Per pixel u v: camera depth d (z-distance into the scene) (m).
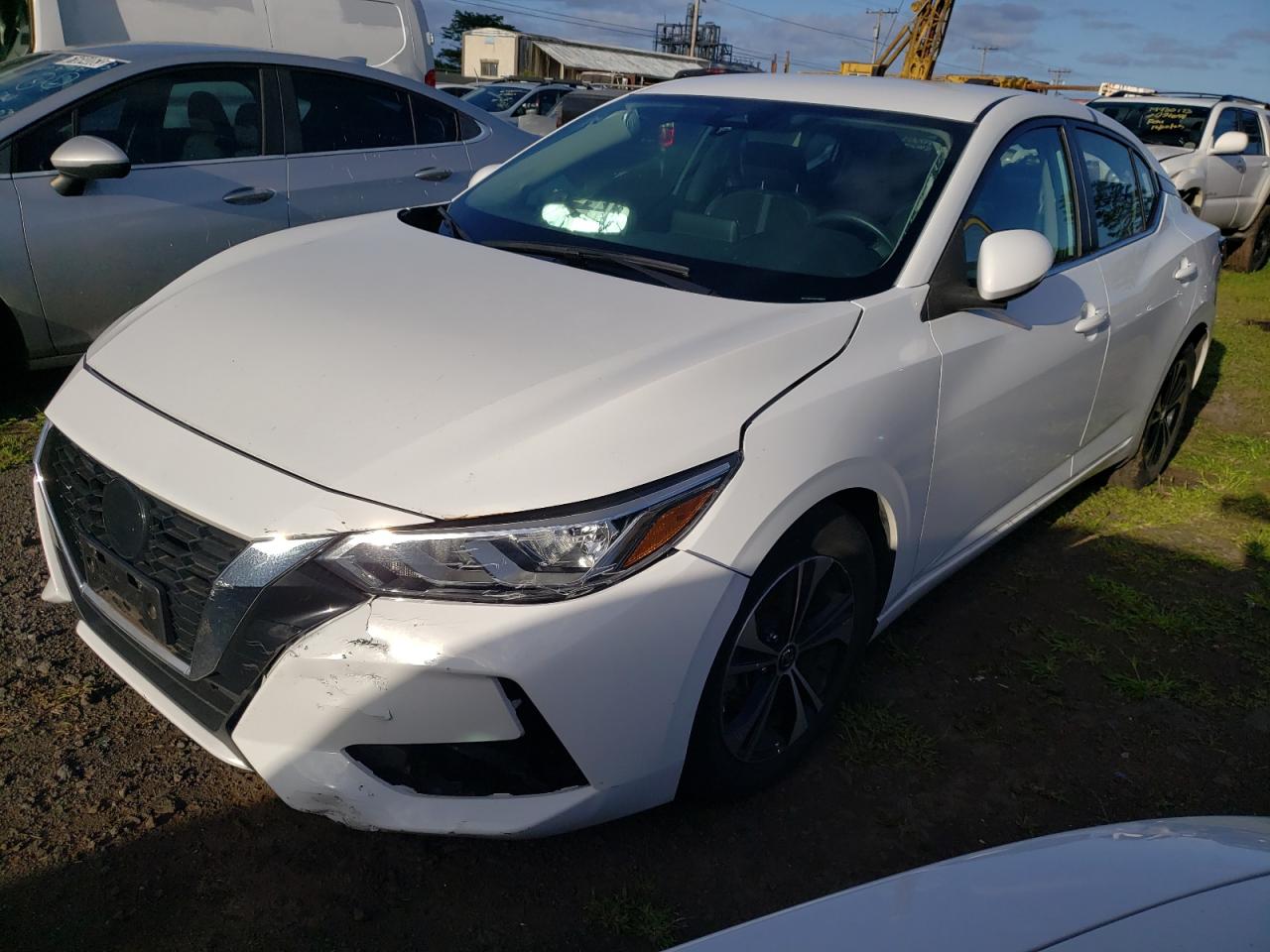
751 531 2.02
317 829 2.21
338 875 2.09
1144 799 2.58
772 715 2.38
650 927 2.01
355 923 1.98
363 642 1.74
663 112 3.36
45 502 2.30
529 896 2.08
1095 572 3.76
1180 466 4.96
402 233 2.92
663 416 1.97
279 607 1.78
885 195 2.77
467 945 1.95
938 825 2.40
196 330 2.33
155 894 2.00
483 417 1.92
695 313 2.33
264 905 2.01
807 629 2.35
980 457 2.85
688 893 2.12
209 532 1.86
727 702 2.21
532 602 1.78
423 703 1.76
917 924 1.12
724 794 2.30
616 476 1.86
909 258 2.60
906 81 3.39
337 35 7.69
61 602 2.38
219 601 1.82
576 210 3.00
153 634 2.02
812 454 2.15
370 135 5.20
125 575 2.04
